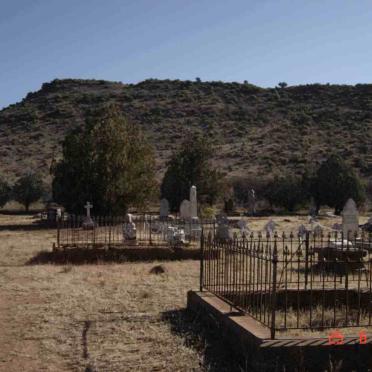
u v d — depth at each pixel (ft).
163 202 124.67
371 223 104.78
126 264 61.62
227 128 341.82
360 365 25.14
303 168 245.04
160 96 414.00
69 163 128.16
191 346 28.84
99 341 30.01
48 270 55.83
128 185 126.62
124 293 43.21
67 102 407.44
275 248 29.19
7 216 156.04
